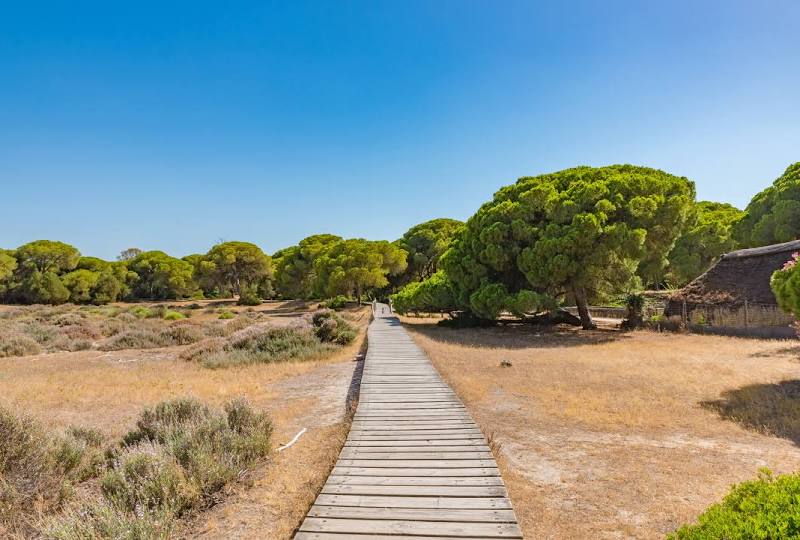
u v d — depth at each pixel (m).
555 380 10.88
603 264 18.88
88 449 6.57
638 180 19.62
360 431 7.13
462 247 24.70
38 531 4.48
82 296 56.81
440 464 5.72
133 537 4.06
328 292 46.28
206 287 64.12
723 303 18.89
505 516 4.35
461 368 12.91
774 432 6.90
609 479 5.46
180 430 6.71
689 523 4.43
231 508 5.04
